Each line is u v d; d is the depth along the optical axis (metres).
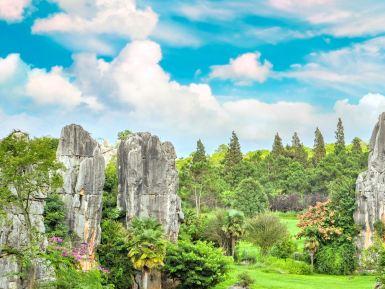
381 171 99.94
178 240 86.06
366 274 93.44
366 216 98.88
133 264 70.56
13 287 42.59
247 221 106.62
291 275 91.00
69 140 71.81
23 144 43.53
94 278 51.41
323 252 97.81
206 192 160.88
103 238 73.88
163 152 82.50
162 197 81.12
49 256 45.78
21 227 45.00
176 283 76.75
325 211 101.81
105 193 81.62
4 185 43.16
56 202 68.12
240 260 104.00
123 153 81.50
